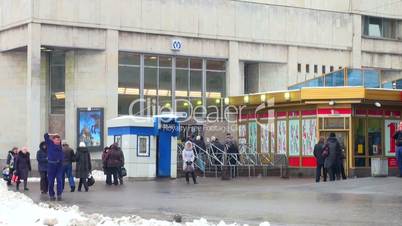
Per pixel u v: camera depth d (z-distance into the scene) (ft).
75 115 136.98
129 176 104.37
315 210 51.85
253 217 48.57
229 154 115.85
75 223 43.06
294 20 155.22
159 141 107.34
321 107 111.24
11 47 135.54
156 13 140.15
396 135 82.69
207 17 145.48
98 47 134.62
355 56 162.81
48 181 72.90
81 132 136.36
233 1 148.36
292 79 153.99
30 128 128.47
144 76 140.36
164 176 107.55
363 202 57.31
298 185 80.53
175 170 108.58
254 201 61.98
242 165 115.96
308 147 113.50
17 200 62.80
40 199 70.28
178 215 47.52
